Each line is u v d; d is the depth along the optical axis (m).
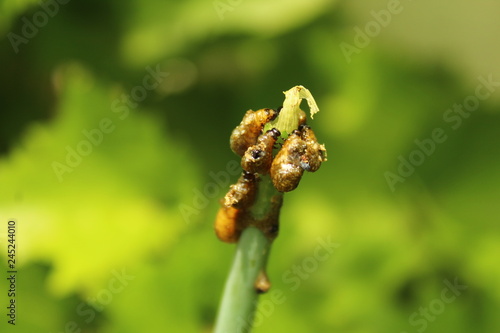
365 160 0.32
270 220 0.20
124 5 0.30
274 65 0.31
